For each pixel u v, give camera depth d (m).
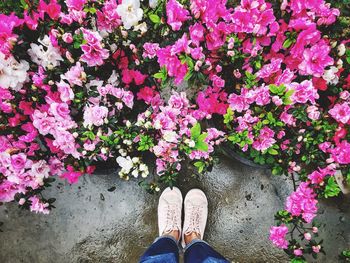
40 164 1.92
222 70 1.86
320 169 1.89
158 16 1.68
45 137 1.96
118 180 2.60
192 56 1.58
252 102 1.75
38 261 2.59
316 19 1.67
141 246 2.60
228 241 2.61
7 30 1.55
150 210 2.61
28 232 2.59
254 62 1.68
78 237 2.60
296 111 1.71
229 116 1.76
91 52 1.66
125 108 1.98
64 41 1.64
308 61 1.62
